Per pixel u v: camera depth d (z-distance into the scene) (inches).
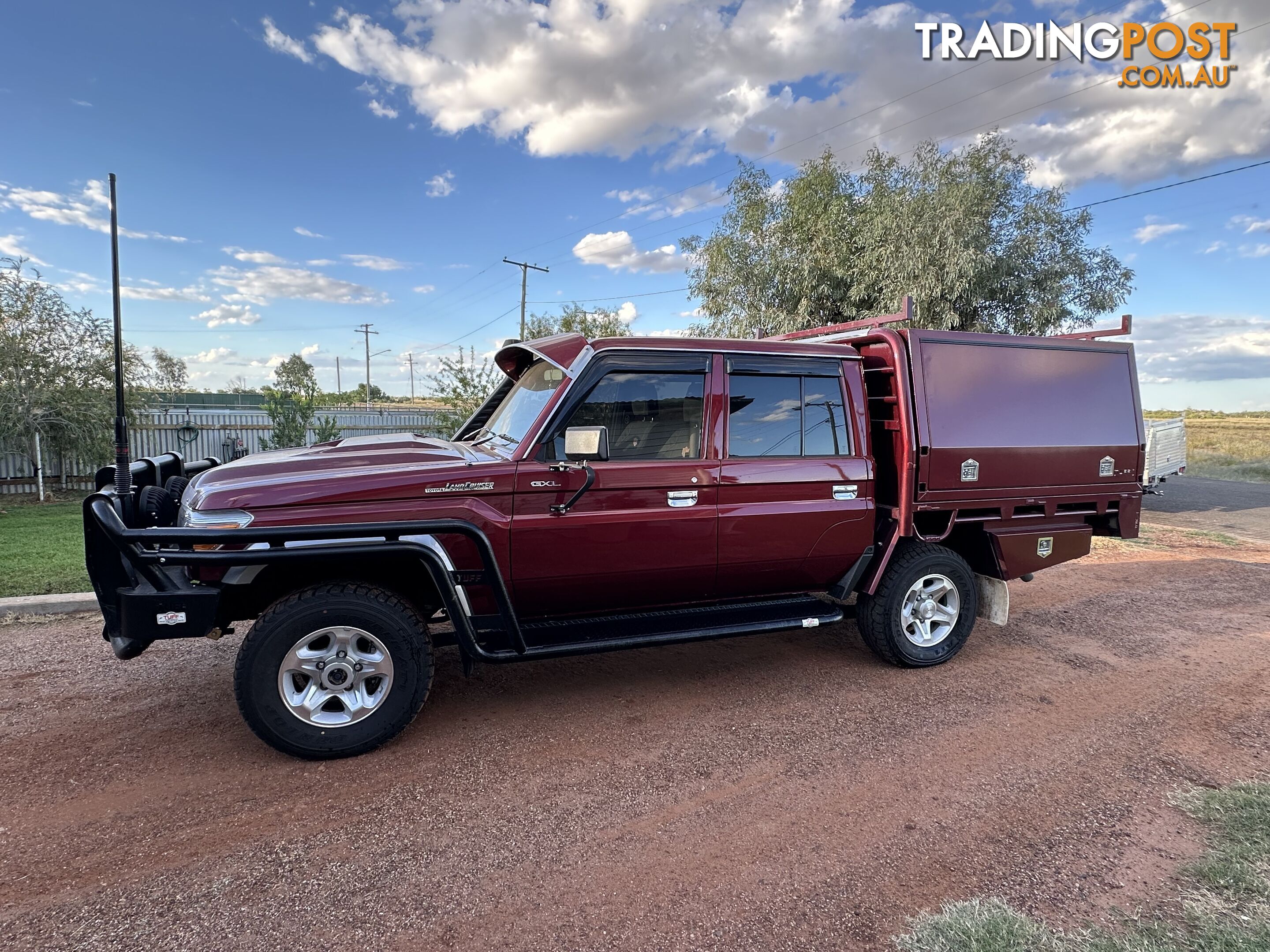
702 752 136.9
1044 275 530.0
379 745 133.6
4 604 214.8
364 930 88.0
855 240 573.6
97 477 150.7
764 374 163.5
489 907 92.4
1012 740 143.4
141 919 89.3
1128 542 393.4
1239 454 1125.1
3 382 466.0
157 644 192.2
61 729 142.1
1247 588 284.0
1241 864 101.5
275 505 129.0
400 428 715.4
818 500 167.0
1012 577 190.7
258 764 129.6
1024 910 92.0
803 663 188.2
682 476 152.4
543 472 142.3
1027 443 187.5
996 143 519.2
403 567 140.8
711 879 98.4
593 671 180.1
